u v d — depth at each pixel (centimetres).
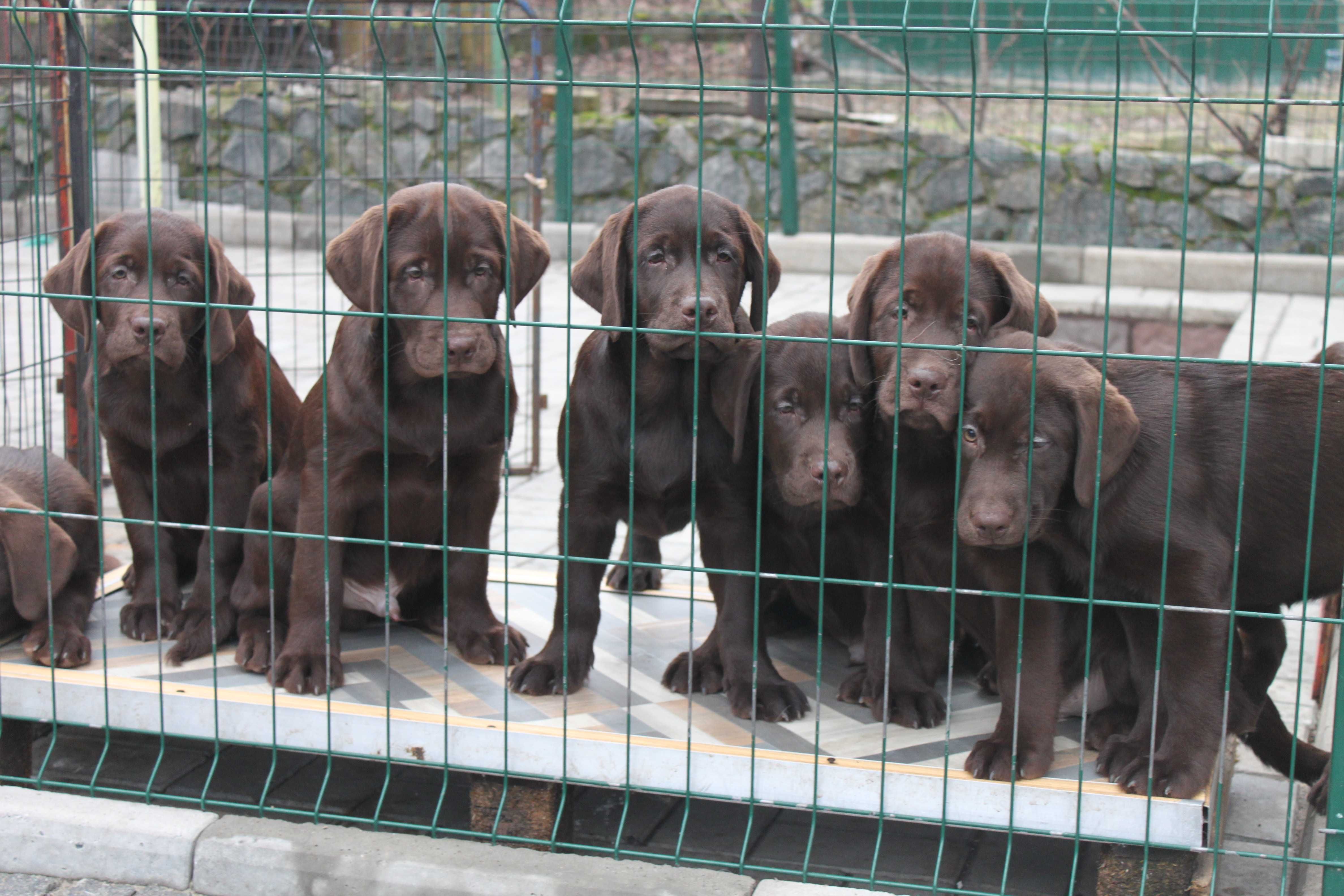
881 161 782
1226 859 234
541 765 222
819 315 236
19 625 248
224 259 249
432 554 251
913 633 236
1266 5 614
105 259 244
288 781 244
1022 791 213
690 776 219
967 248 207
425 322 227
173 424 250
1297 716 212
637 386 233
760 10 781
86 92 253
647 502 237
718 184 809
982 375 215
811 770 217
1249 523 223
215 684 227
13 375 412
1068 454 213
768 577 216
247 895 219
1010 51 738
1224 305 627
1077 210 752
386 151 217
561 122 743
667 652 248
